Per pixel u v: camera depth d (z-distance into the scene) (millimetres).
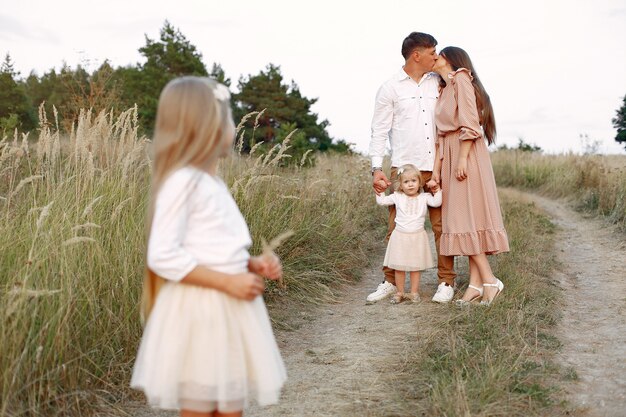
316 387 3809
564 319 4957
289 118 35812
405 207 5543
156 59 35594
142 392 3672
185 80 2287
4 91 20891
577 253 7738
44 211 3545
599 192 11492
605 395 3471
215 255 2207
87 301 3744
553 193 15055
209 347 2150
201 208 2199
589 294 5727
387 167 13906
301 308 5629
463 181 5270
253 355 2227
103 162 5598
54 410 3186
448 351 4113
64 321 3395
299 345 4715
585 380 3693
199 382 2133
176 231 2135
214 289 2195
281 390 3797
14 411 3027
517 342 4266
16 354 3148
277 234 6188
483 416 3115
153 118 25672
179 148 2217
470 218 5227
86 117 5512
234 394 2174
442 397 3326
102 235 4391
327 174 9492
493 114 5426
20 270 3555
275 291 5715
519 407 3307
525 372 3723
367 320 5199
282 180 7324
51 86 24578
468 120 5207
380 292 5809
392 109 5805
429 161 5676
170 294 2213
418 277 5625
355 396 3615
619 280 6145
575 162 16594
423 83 5723
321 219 7180
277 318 5254
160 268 2133
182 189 2150
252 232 5891
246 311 2248
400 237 5543
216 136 2271
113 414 3393
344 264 6824
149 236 2221
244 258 2305
